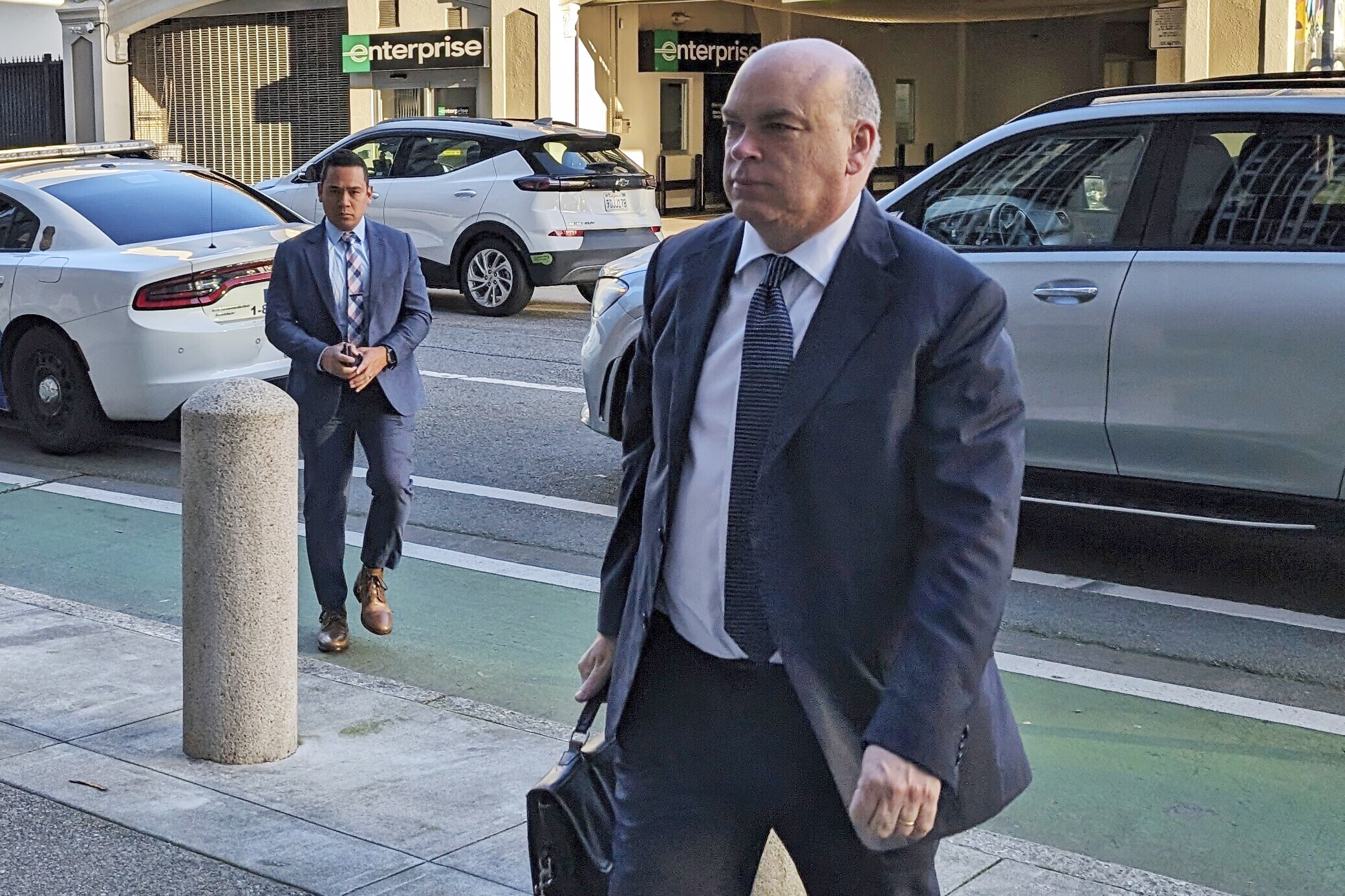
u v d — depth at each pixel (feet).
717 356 8.43
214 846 13.24
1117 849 14.23
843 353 7.98
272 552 15.03
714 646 8.40
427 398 36.01
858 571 8.02
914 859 8.24
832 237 8.22
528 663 19.42
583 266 50.19
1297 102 20.75
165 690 17.10
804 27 100.89
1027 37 111.75
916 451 7.98
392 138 52.90
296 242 19.16
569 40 84.74
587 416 26.48
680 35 92.12
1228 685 18.49
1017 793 8.27
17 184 31.50
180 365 29.30
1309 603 21.54
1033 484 22.50
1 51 107.34
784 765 8.30
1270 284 20.26
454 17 86.84
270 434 14.92
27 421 31.14
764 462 8.07
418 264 19.56
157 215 31.27
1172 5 71.36
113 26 99.96
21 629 19.25
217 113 98.89
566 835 9.18
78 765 14.94
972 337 7.97
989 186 22.86
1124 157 21.77
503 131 50.98
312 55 94.68
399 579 22.94
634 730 8.71
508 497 27.55
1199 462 21.02
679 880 8.54
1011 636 20.24
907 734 7.54
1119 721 17.34
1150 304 21.02
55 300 30.04
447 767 15.06
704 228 8.92
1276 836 14.46
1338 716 17.48
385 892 12.42
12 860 12.97
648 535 8.67
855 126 8.08
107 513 27.04
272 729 15.15
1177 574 22.79
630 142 90.68
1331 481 20.20
